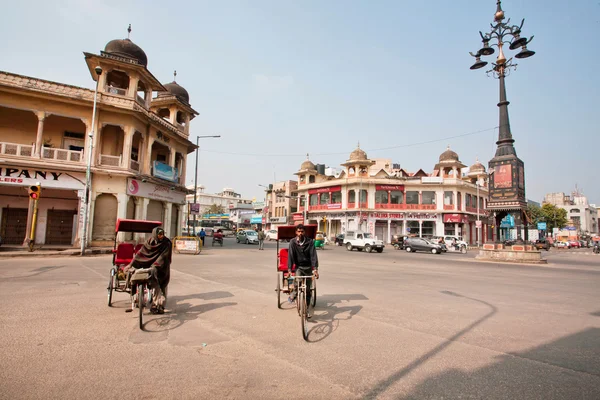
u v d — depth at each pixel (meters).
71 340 5.07
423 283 11.40
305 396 3.52
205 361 4.39
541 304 8.32
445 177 45.72
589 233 96.06
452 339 5.42
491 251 23.03
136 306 6.84
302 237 6.55
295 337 5.41
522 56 21.34
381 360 4.51
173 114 27.30
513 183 23.14
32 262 14.93
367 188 44.50
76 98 19.83
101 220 20.77
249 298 8.22
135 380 3.82
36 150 19.36
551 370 4.27
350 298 8.52
